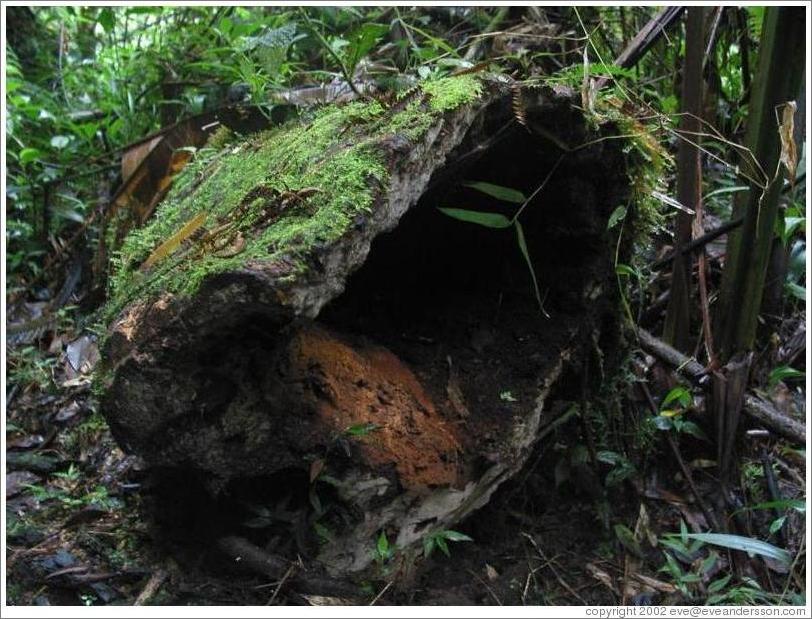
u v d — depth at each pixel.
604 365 1.77
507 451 1.49
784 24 1.57
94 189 2.88
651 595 1.51
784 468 1.81
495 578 1.53
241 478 1.37
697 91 1.76
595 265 1.61
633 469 1.69
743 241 1.72
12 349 2.31
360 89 1.92
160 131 2.47
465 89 1.24
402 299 1.70
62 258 2.68
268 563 1.39
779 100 1.61
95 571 1.48
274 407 1.26
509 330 1.61
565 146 1.42
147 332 1.17
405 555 1.45
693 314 2.04
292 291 1.05
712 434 1.80
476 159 1.39
